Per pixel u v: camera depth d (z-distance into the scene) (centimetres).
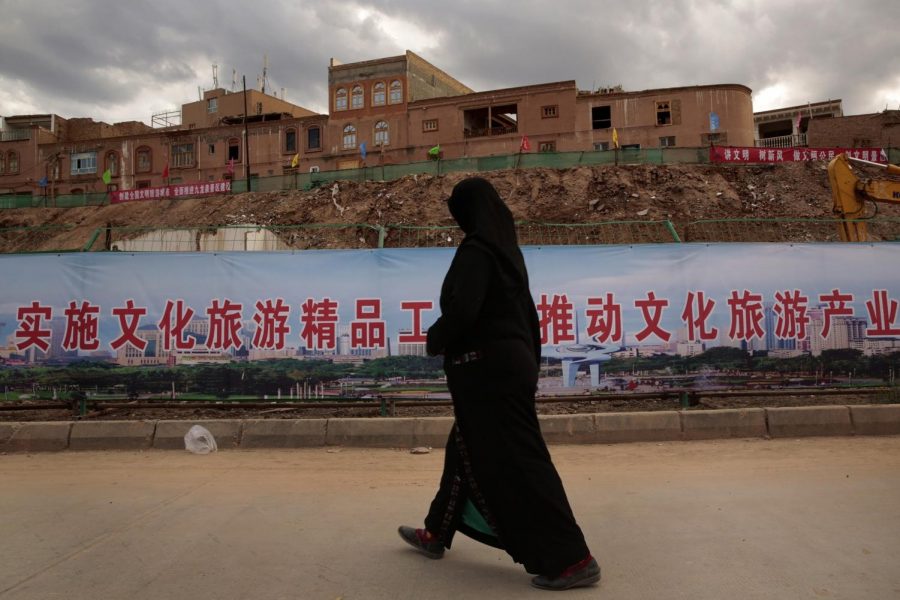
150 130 6688
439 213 3080
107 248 1002
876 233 2200
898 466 532
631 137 4566
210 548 363
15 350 726
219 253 719
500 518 301
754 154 3106
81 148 5775
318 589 307
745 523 390
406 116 4969
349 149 5116
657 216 2830
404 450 643
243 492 485
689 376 705
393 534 385
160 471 560
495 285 306
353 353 707
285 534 385
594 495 462
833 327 716
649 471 535
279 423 659
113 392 717
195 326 717
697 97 4506
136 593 305
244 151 5406
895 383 716
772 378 707
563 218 2917
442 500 334
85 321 724
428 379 700
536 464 300
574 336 704
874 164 1184
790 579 307
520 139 4703
